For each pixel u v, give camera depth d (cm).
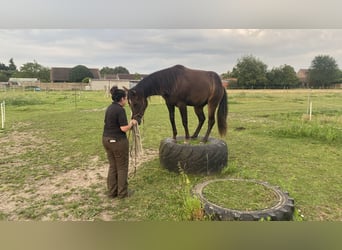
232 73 4494
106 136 322
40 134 768
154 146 623
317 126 748
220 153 414
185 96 419
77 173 439
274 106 1720
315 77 4928
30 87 4256
